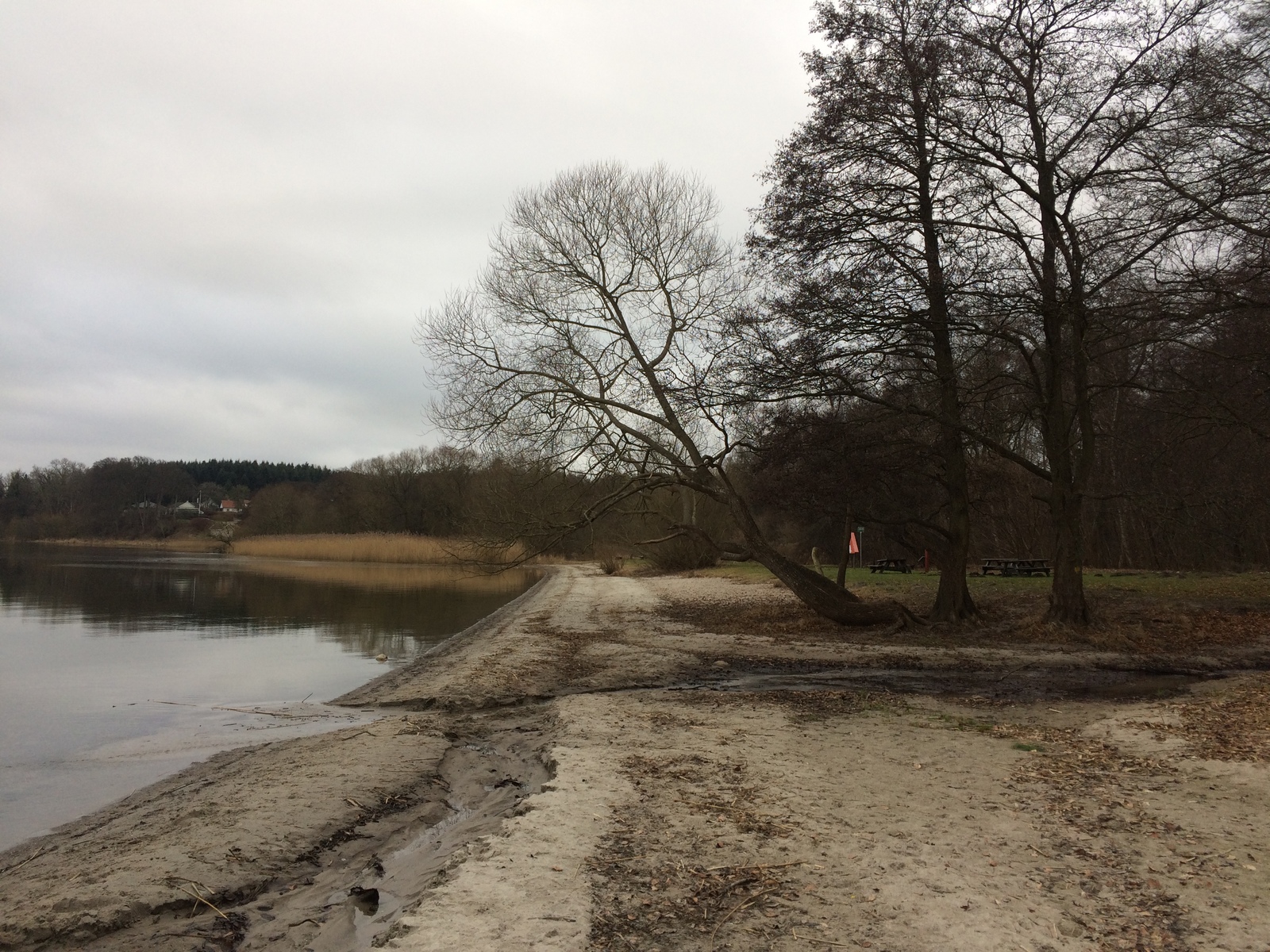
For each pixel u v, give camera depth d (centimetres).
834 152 1598
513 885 466
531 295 1847
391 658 1739
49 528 10794
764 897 454
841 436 1655
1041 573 2692
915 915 432
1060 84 1457
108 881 505
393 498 8944
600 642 1725
